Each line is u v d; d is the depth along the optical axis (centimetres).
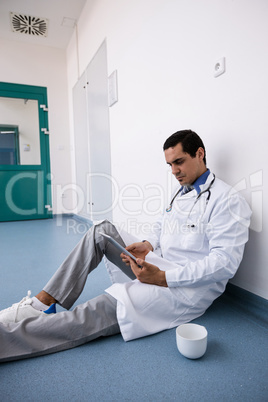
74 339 89
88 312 92
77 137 385
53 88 419
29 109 409
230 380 74
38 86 410
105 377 76
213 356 85
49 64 414
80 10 328
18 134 405
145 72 185
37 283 153
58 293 96
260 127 103
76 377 76
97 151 298
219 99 122
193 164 102
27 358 84
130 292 93
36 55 406
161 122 169
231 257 90
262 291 107
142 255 108
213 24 122
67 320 88
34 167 416
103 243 104
